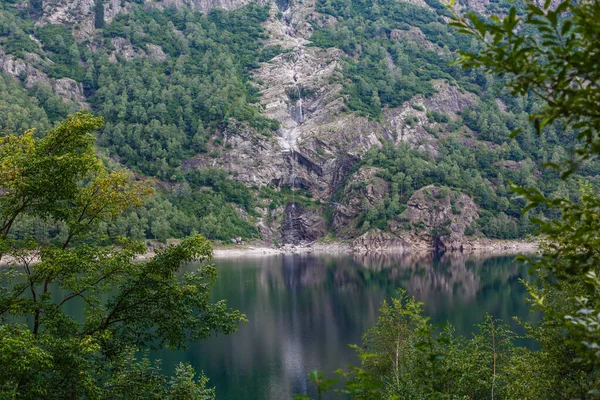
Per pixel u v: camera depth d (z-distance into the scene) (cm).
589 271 731
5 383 1772
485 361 2661
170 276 2309
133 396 2216
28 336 1812
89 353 2158
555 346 1977
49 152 2272
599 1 580
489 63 654
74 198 2339
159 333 2298
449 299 9550
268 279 13412
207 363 6044
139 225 18350
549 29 618
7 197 2248
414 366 2817
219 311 2406
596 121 619
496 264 15988
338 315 8769
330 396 4769
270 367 5875
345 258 19112
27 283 2211
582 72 615
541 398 1995
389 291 10950
